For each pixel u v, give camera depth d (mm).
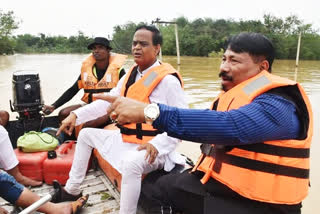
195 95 9602
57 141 3303
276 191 1652
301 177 1663
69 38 48812
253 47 1729
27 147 3086
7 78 13508
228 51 1810
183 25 42531
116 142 2748
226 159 1765
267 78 1684
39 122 3805
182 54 36500
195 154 4941
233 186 1729
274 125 1542
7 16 38750
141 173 2291
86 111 2812
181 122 1485
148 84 2654
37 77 3701
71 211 2352
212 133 1480
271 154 1632
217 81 12984
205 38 35531
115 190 2838
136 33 2762
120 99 1576
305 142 1635
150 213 2359
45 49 46656
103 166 3098
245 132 1495
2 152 2750
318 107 8141
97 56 4156
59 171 2979
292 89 1663
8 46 38062
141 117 1510
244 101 1685
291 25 35562
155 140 2316
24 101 3631
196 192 1899
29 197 2113
